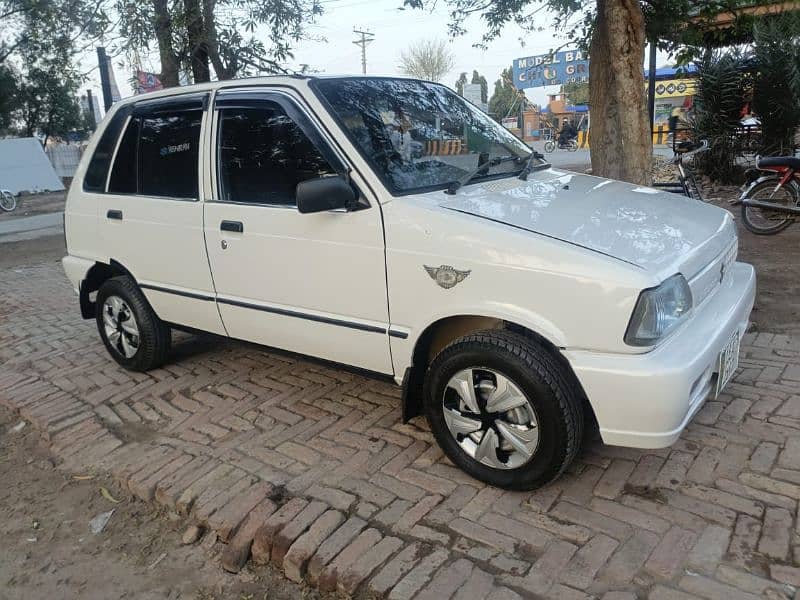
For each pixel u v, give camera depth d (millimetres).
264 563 2869
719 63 10984
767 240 7473
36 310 6773
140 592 2803
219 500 3188
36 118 27141
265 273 3648
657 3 7805
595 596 2406
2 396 4664
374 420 3826
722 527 2695
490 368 2883
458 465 3172
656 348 2648
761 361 4168
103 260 4625
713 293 3176
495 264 2799
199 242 3939
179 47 8359
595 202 3326
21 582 2926
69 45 9320
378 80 3875
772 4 8508
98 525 3252
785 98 10250
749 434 3328
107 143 4570
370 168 3193
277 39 8500
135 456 3727
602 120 7691
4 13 13359
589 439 3404
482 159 3783
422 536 2789
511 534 2758
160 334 4594
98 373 4895
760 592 2361
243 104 3713
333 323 3428
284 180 3514
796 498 2830
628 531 2717
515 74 35969
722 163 11234
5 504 3502
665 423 2611
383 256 3123
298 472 3354
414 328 3105
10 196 18234
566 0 7887
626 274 2562
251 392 4348
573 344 2686
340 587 2590
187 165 3994
